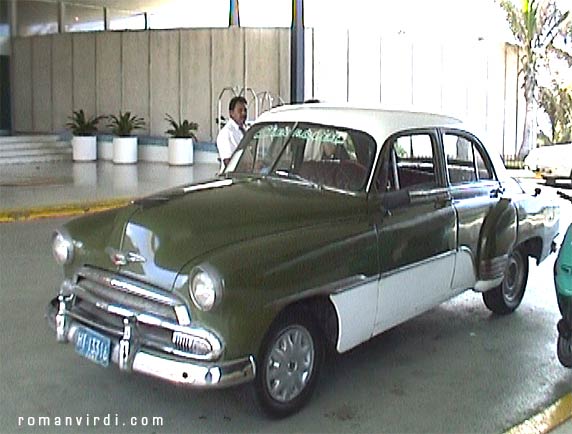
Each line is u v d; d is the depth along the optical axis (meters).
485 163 5.89
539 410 4.41
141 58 20.09
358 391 4.65
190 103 19.53
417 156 5.18
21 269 7.57
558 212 6.74
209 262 3.80
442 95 19.95
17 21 22.30
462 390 4.70
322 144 5.01
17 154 18.86
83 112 20.08
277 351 4.12
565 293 4.69
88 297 4.25
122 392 4.54
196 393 4.53
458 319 6.21
